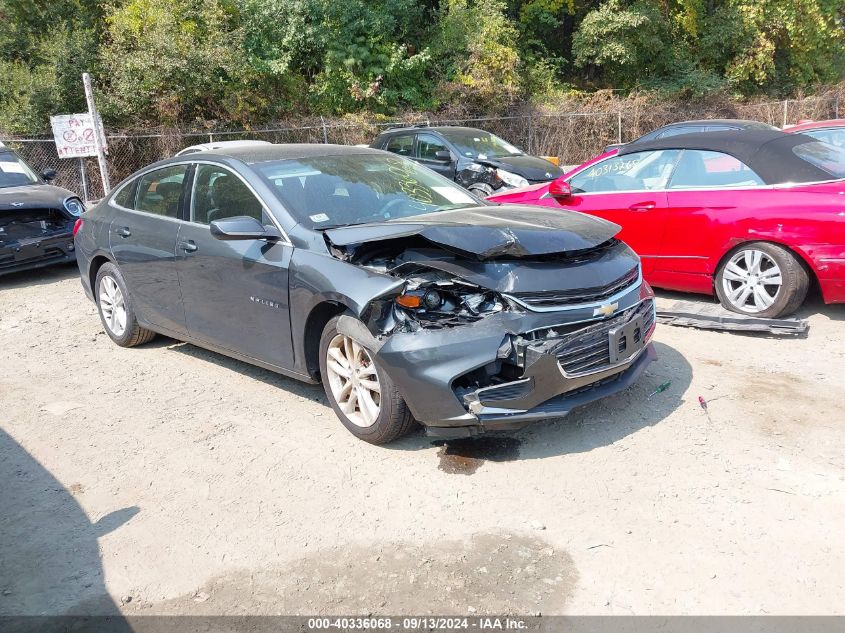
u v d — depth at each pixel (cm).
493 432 419
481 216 436
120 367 561
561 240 395
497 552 311
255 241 452
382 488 367
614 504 342
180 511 356
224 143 1285
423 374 366
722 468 369
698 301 669
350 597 288
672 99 2619
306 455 405
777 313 579
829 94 2786
